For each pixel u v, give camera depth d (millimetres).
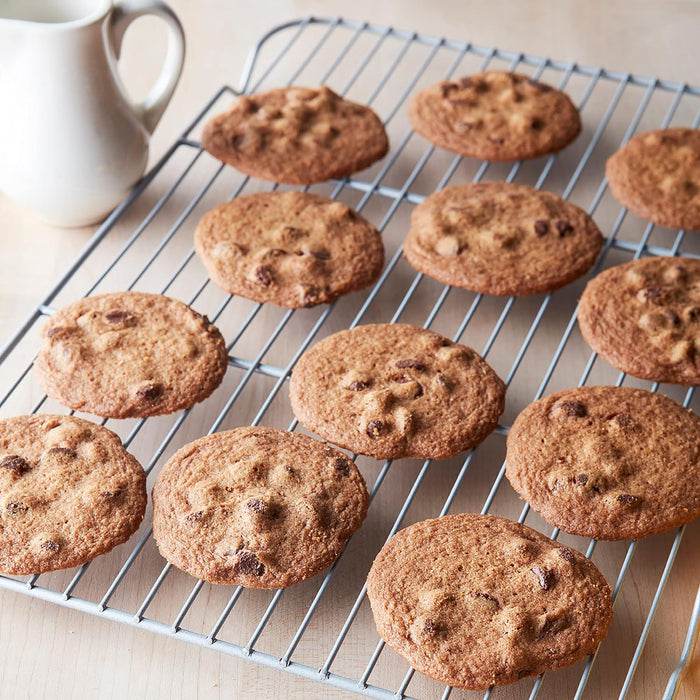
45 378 629
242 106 749
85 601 574
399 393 622
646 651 583
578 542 612
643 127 786
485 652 551
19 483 593
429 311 693
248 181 752
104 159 695
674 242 722
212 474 598
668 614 592
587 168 761
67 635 583
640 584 601
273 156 728
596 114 794
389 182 751
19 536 579
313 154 730
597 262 699
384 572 573
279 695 569
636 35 855
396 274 709
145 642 582
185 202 740
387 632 558
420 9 870
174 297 697
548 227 690
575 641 555
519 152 733
